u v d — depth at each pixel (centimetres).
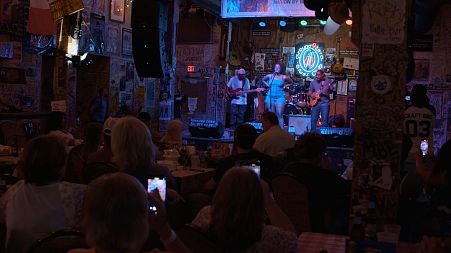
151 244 351
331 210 477
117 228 198
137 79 1455
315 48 1672
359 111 402
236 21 1731
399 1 390
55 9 987
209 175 663
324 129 1263
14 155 712
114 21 1350
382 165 399
